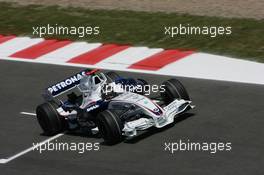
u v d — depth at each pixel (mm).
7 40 88812
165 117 59031
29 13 97250
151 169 53469
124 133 57594
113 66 77375
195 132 59344
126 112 59781
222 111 63344
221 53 78500
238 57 77000
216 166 53344
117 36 86625
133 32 87062
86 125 60625
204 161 54219
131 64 77375
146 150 56688
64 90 62281
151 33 86062
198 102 65938
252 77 71062
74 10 96750
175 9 93062
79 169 54469
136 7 95562
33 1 102250
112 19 91875
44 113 60969
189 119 61969
